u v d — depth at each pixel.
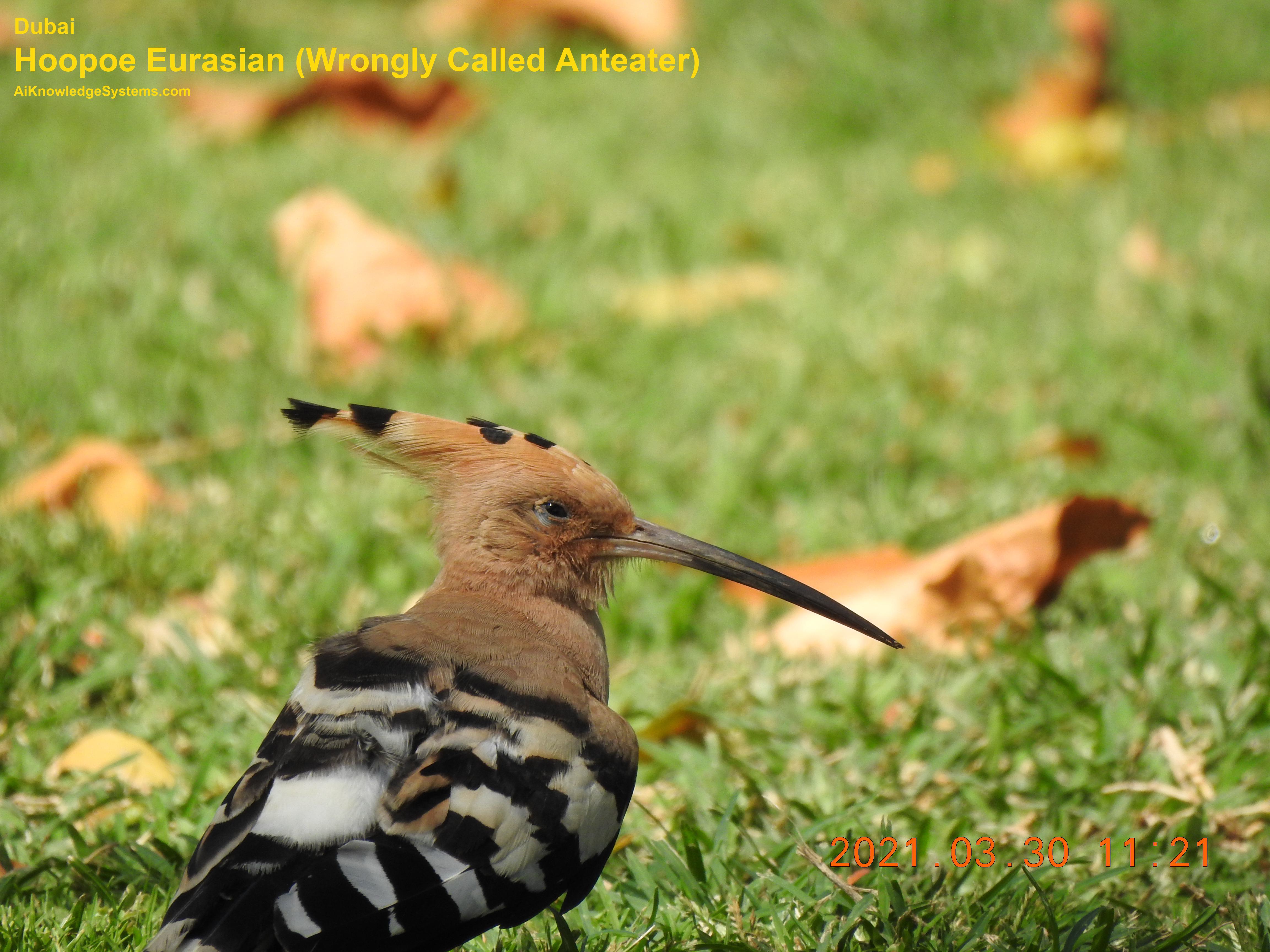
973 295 13.61
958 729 8.00
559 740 5.68
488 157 16.55
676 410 11.82
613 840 5.81
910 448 11.20
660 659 8.94
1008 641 8.67
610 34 19.88
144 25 19.28
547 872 5.49
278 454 11.00
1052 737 7.90
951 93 18.28
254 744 7.73
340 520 10.02
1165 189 15.70
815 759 7.67
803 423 11.62
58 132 16.69
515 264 14.08
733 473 10.69
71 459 9.95
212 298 13.02
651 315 13.35
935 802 7.42
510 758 5.52
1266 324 12.34
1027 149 16.64
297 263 13.07
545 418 11.53
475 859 5.27
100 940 5.99
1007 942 6.06
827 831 7.11
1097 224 14.94
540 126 17.73
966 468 11.03
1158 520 10.02
